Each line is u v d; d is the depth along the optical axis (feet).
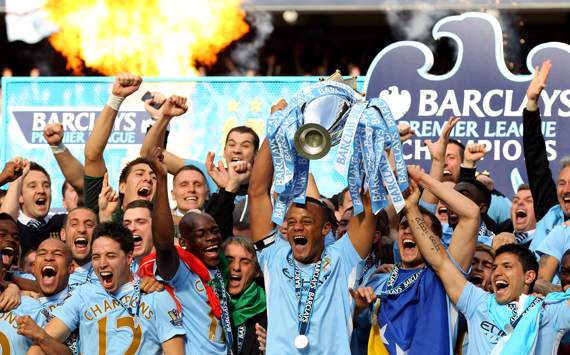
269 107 55.57
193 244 41.32
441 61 64.18
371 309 41.47
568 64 53.78
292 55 70.95
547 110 53.72
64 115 56.34
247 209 49.67
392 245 44.93
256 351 41.91
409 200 41.11
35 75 69.10
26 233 49.90
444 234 45.93
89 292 41.22
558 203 48.16
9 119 56.44
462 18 54.49
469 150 50.67
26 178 50.75
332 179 54.29
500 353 39.55
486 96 54.08
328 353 40.45
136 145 55.52
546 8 60.64
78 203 50.96
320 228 41.14
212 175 47.09
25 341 42.52
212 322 40.75
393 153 40.60
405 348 40.63
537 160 48.24
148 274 41.11
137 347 40.63
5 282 43.68
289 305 40.75
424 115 54.34
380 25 71.00
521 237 50.39
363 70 71.05
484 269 43.47
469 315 40.40
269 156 42.68
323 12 65.41
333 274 41.06
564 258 42.27
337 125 40.86
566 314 39.52
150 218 44.24
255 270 42.68
